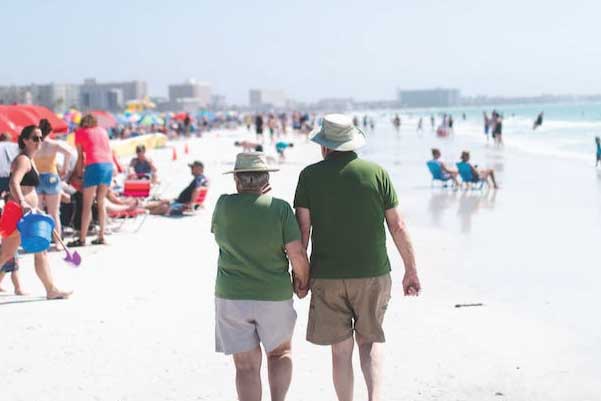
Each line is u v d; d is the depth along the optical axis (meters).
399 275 8.61
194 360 5.54
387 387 5.00
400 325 6.46
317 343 4.15
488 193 17.20
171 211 13.56
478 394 4.86
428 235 11.49
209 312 6.86
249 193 4.10
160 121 63.47
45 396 4.84
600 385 4.99
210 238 11.00
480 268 8.96
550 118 106.19
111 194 12.33
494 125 40.94
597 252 9.86
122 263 9.17
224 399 4.79
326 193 4.06
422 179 21.14
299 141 48.81
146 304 7.16
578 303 7.22
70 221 11.04
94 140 10.21
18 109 15.77
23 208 6.97
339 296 4.09
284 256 4.10
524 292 7.70
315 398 4.79
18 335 6.15
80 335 6.15
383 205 4.12
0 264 7.26
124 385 5.04
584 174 21.41
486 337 6.09
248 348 4.07
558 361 5.50
